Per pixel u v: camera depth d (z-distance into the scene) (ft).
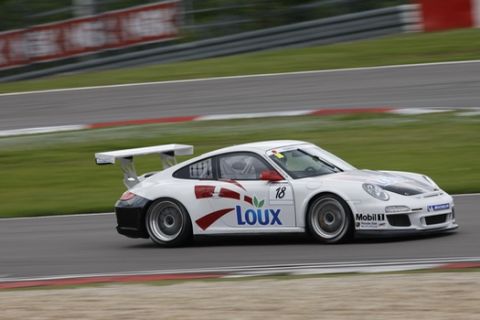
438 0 282.36
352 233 107.24
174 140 197.77
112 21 298.97
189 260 107.24
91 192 165.68
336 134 191.62
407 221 106.32
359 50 271.28
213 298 80.18
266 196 111.55
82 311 77.97
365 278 86.38
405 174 116.26
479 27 279.28
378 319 69.31
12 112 244.63
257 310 74.49
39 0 308.81
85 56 299.17
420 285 80.33
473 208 130.00
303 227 109.70
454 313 69.77
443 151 172.14
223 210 114.32
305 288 82.48
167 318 73.51
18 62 299.79
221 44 292.40
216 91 242.17
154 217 118.62
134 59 293.84
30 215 153.38
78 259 113.29
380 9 287.48
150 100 240.12
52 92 264.31
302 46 288.92
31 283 99.30
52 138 209.87
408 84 228.43
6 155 199.21
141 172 175.94
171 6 297.53
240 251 110.22
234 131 200.23
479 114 195.83
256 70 262.26
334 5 291.38
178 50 292.61
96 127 216.74
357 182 108.17
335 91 229.04
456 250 100.37
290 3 295.69
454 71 235.40
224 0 298.76
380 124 196.13
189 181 117.80
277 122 204.95
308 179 110.83
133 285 92.17
